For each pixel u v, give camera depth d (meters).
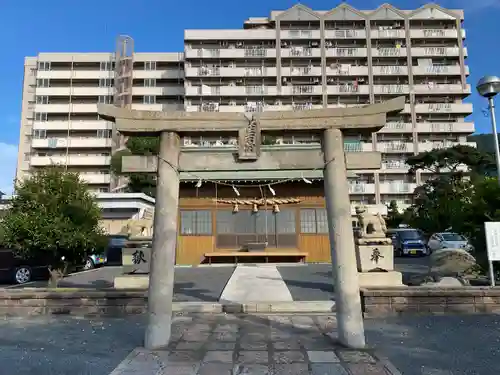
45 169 9.78
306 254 17.56
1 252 13.76
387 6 48.44
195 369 4.61
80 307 7.77
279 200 18.47
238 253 17.59
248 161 5.93
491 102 9.21
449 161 33.88
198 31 47.31
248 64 47.69
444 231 23.84
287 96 46.12
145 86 49.66
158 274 5.61
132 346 5.63
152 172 6.07
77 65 51.03
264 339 5.88
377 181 45.00
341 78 47.38
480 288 7.67
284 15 48.25
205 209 18.56
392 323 6.80
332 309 7.87
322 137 5.98
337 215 5.67
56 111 49.59
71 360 5.04
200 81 47.31
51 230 8.80
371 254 9.48
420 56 47.38
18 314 7.76
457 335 6.03
